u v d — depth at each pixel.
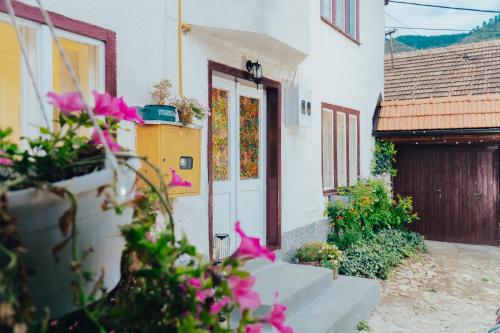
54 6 3.63
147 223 1.39
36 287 1.08
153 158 4.22
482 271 9.16
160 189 1.37
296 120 7.13
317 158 8.41
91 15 3.95
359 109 10.66
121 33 4.26
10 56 3.41
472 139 11.02
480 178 11.73
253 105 6.87
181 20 4.96
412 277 8.56
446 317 6.53
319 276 6.04
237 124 6.41
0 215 0.96
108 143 1.35
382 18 12.43
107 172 1.16
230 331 1.26
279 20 5.71
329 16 9.15
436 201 12.12
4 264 1.00
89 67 4.02
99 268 1.19
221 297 1.21
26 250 0.99
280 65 7.09
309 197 8.11
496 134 10.64
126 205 1.19
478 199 11.75
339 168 9.74
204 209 5.32
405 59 14.98
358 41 10.50
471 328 6.11
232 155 6.33
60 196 1.05
